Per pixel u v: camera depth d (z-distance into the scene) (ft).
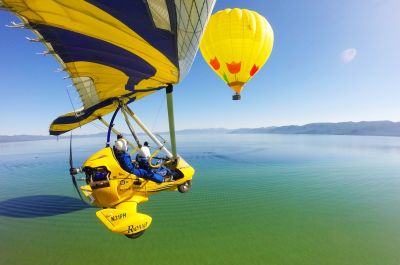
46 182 44.45
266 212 28.07
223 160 77.71
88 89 19.01
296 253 19.19
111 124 21.70
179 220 25.73
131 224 16.25
